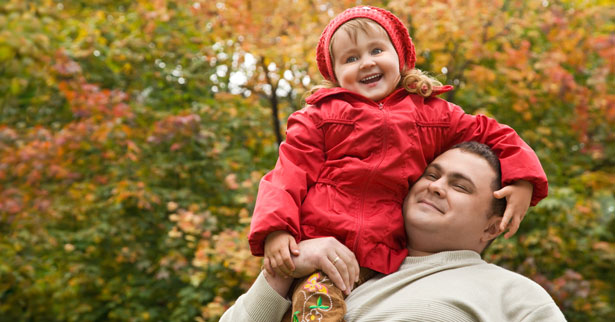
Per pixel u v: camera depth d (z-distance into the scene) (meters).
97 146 6.97
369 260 1.71
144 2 7.46
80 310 7.05
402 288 1.66
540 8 6.99
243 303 1.77
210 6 6.51
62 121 7.78
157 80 7.73
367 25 1.89
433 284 1.63
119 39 7.41
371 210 1.75
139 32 7.23
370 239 1.71
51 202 6.89
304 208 1.77
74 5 8.36
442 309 1.56
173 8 7.43
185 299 6.15
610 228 6.80
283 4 6.41
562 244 6.09
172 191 6.88
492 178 1.74
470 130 1.92
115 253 7.14
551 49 6.81
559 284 5.93
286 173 1.77
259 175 6.59
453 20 6.22
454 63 7.05
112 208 7.02
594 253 6.48
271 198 1.71
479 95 7.27
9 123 7.62
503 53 6.70
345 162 1.78
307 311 1.60
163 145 7.09
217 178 7.07
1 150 6.65
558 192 6.05
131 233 6.89
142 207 6.88
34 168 6.68
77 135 6.59
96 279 6.98
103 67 7.63
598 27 7.22
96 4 8.50
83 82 6.75
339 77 1.92
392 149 1.78
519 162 1.74
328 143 1.84
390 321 1.58
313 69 6.28
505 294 1.63
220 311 5.64
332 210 1.74
